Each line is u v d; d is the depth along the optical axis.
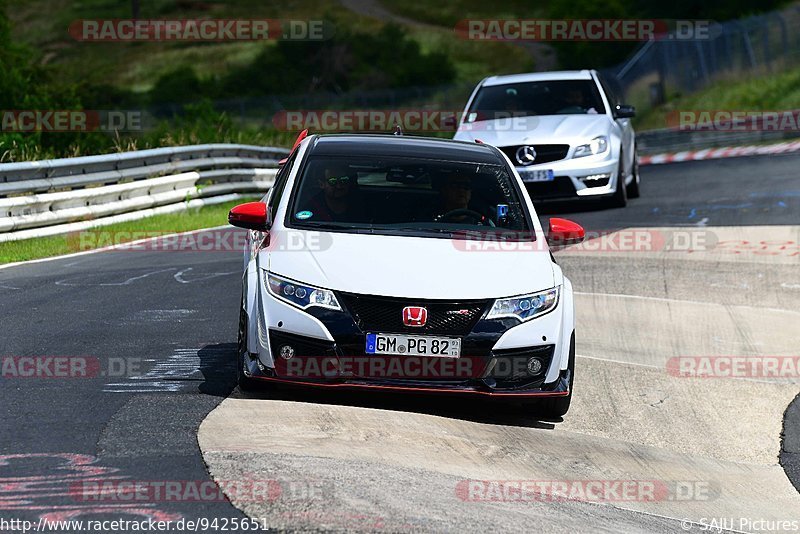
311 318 22.28
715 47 163.12
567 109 58.81
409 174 26.53
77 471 17.92
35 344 28.23
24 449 19.03
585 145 56.12
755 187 68.31
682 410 27.25
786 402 28.53
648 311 37.59
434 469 19.77
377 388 22.44
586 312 37.25
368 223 24.86
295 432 20.77
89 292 36.88
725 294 40.47
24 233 50.03
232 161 75.75
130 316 32.84
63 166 53.47
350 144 27.81
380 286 22.52
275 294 22.75
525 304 23.03
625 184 60.09
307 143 28.12
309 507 16.62
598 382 29.12
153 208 63.16
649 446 24.14
